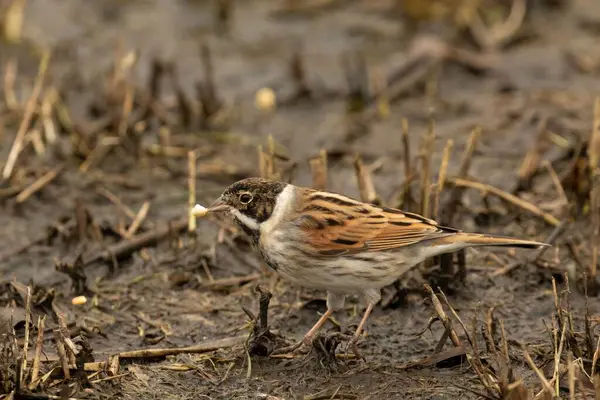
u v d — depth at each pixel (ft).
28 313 31.96
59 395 30.78
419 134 51.70
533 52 59.62
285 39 62.23
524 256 40.11
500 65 58.44
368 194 41.83
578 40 61.31
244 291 38.81
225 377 32.89
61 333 32.19
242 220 34.01
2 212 44.68
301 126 53.16
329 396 31.60
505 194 43.04
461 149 49.80
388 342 35.01
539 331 35.32
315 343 33.19
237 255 41.16
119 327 36.42
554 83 56.85
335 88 56.70
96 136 49.62
